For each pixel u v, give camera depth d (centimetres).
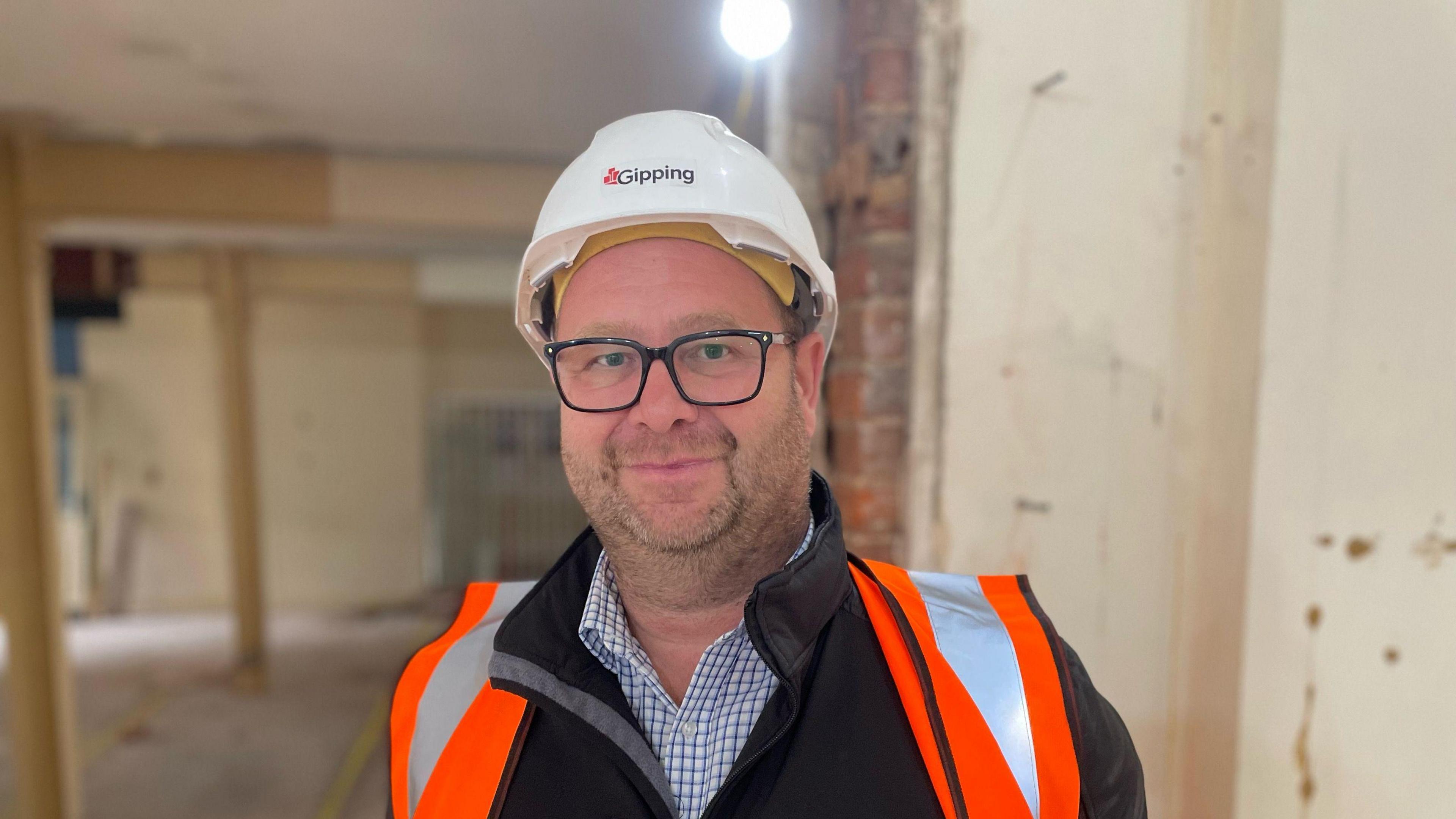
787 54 133
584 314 66
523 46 255
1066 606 120
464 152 374
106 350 699
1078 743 66
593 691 66
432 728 73
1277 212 115
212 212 363
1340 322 117
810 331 76
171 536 718
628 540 65
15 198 340
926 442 118
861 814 59
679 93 296
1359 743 122
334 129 340
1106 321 118
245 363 570
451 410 786
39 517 332
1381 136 115
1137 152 117
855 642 67
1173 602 121
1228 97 117
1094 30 116
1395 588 121
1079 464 119
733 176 66
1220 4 116
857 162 122
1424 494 120
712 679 66
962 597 78
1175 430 120
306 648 636
